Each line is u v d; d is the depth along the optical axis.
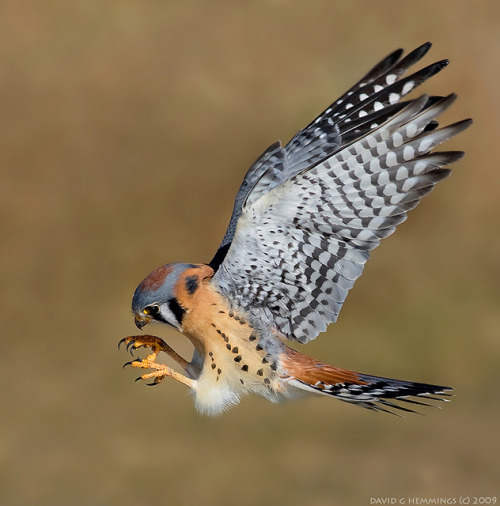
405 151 6.34
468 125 6.25
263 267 6.93
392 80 7.21
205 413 7.32
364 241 6.66
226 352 7.23
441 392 6.67
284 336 7.20
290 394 7.21
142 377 7.43
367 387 6.87
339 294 6.85
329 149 7.56
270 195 6.57
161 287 7.19
